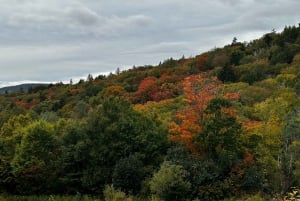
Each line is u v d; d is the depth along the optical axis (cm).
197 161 3753
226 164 3709
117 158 4203
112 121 4416
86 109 8206
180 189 3522
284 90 7331
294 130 3675
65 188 4397
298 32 14088
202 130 3884
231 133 3791
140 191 3894
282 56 11475
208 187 3591
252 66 10756
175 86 9425
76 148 4288
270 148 3812
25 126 4991
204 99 4034
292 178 3541
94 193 4197
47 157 4503
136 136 4262
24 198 4181
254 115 5331
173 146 4184
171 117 5488
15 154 4525
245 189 3616
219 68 11631
